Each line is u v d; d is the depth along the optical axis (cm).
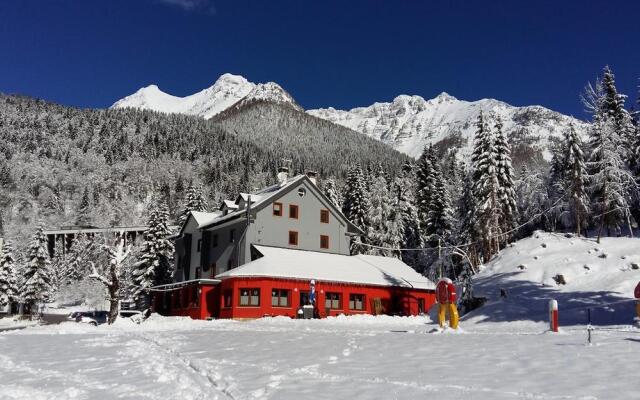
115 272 3759
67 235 13312
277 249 5241
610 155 5134
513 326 2945
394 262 5828
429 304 5309
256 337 2261
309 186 5703
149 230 6594
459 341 1823
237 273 4569
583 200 5528
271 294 4578
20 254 9800
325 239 5734
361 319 4069
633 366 1166
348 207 7556
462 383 1064
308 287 4738
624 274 3959
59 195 18612
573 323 2866
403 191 7394
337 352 1634
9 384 1288
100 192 18650
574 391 952
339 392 1023
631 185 5400
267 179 19738
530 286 4322
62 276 9962
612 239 4969
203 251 5928
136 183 19375
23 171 19325
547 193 6850
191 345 2050
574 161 5469
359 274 5122
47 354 1892
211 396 1062
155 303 6150
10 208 17375
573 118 5669
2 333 3072
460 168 10806
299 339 2097
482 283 4919
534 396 930
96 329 3316
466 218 6594
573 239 5200
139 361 1636
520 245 5556
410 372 1216
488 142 6025
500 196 6016
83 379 1330
